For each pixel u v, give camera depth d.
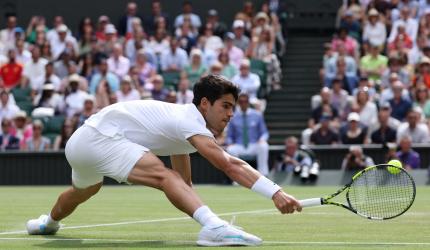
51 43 34.09
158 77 29.14
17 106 29.95
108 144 9.65
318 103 28.47
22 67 31.78
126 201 18.73
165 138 9.68
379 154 25.88
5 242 9.97
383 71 30.23
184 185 9.45
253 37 32.44
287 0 37.97
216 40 32.72
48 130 28.62
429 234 10.92
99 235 10.86
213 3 37.72
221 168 9.42
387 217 9.49
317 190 22.73
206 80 9.60
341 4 37.62
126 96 28.56
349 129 26.53
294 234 10.98
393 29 32.47
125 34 35.22
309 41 35.88
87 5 38.06
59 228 11.30
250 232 11.28
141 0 37.78
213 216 9.33
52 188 25.77
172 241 10.05
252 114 26.45
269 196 9.32
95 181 10.09
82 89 29.80
